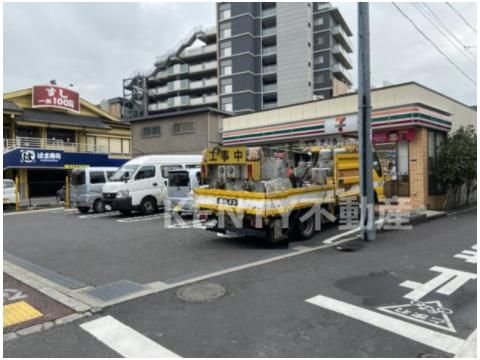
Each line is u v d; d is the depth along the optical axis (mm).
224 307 4230
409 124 11898
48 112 27406
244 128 17703
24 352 3250
